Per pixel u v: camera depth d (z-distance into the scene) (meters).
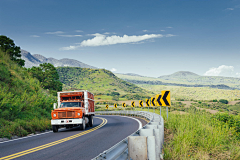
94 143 9.43
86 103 16.95
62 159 6.59
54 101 25.75
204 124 11.03
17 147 8.96
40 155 7.22
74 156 6.97
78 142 9.84
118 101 196.25
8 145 9.59
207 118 12.40
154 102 24.55
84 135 12.41
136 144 4.76
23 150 8.20
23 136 13.09
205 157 6.57
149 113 23.97
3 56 30.56
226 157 6.91
